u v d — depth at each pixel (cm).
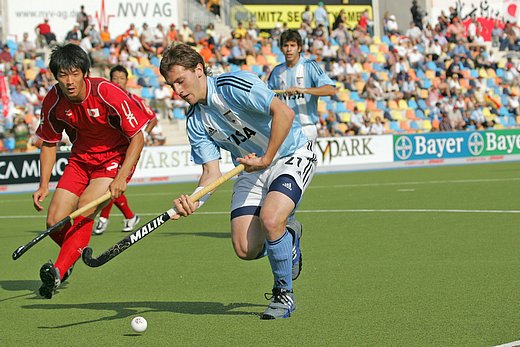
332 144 9238
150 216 5019
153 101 9512
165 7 10675
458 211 4509
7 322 2202
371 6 12319
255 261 3125
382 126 10494
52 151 2531
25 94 8769
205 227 4325
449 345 1784
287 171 2119
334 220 4338
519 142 10675
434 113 11231
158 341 1917
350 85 10844
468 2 12950
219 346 1850
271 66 10756
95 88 2394
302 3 11912
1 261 3412
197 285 2664
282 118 2014
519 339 1812
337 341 1855
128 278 2853
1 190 7631
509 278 2564
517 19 13162
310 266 2930
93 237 4094
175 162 8475
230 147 2205
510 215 4238
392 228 3912
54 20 10044
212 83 2072
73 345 1917
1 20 9762
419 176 7719
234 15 11319
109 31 10350
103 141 2495
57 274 2191
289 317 2123
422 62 11706
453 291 2388
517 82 12400
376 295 2373
